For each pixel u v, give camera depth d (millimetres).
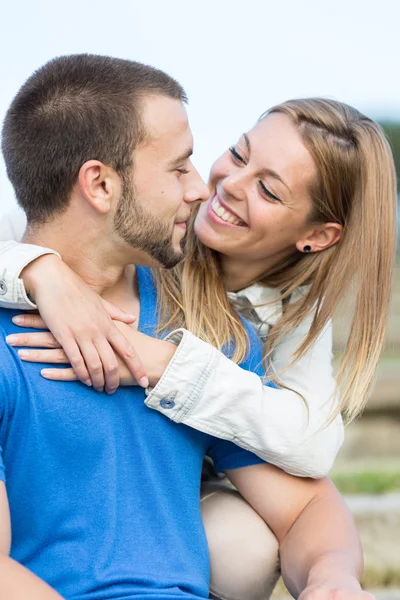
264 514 2611
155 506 2326
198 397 2369
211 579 2578
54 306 2250
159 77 2340
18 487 2209
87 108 2252
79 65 2324
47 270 2283
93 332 2258
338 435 2648
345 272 2857
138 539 2285
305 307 2881
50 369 2236
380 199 2855
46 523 2213
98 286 2416
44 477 2211
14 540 2236
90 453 2254
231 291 3021
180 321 2611
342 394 2713
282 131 2828
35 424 2199
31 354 2230
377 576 3914
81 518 2230
